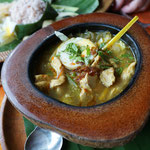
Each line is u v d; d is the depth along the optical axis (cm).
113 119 30
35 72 39
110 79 35
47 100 33
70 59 38
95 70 36
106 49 38
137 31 39
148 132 35
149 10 54
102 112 31
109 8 56
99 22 41
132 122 30
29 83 35
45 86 36
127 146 34
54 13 53
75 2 59
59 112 32
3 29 55
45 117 32
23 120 38
